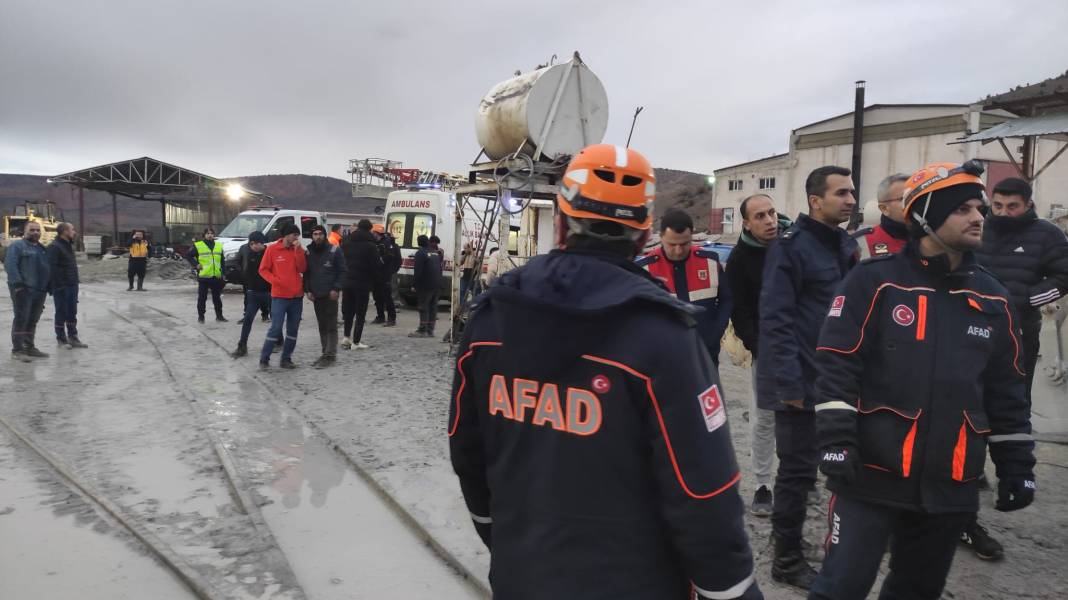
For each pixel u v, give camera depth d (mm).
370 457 4988
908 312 2213
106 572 3361
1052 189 23188
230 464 4805
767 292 3238
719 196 37344
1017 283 4160
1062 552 3488
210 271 12625
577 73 8297
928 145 27422
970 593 3084
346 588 3258
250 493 4316
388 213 15938
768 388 3203
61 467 4742
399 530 3906
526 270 1493
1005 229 4238
